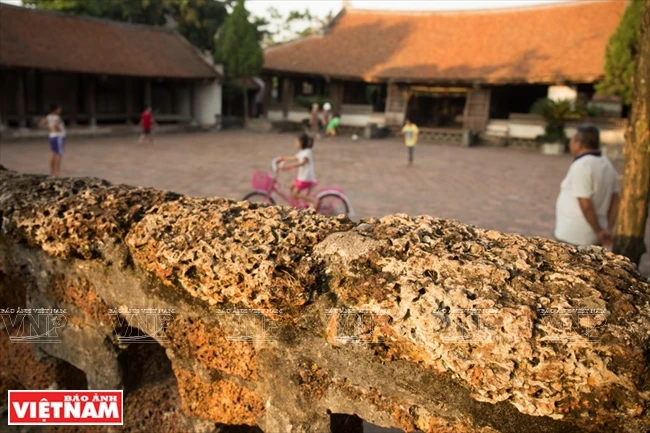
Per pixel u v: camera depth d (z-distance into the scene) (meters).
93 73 23.73
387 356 1.61
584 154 4.35
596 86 22.00
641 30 3.97
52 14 25.27
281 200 10.32
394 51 31.95
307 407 1.80
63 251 2.23
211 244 1.89
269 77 33.38
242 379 1.96
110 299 2.23
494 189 14.09
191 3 33.84
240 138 26.55
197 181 13.48
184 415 2.30
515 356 1.41
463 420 1.52
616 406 1.36
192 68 29.69
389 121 31.58
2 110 22.91
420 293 1.57
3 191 2.62
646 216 4.18
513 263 1.68
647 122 3.96
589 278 1.58
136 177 13.75
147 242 2.03
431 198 12.53
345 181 14.56
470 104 29.59
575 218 4.37
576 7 29.84
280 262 1.77
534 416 1.44
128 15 34.19
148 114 22.38
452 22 32.69
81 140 23.03
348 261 1.75
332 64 31.97
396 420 1.64
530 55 28.44
